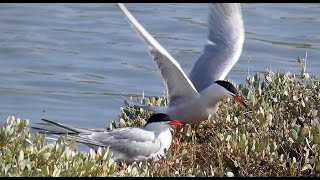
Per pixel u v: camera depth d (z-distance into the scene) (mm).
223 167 11430
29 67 20188
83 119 17156
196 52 20797
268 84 13812
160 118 12078
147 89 18859
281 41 21516
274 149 11469
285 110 12906
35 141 10922
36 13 23812
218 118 12570
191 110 12719
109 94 18562
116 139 11805
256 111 12703
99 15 23875
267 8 24219
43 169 10047
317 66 19641
